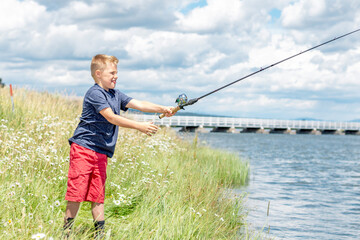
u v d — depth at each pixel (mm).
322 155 21953
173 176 5934
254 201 7430
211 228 4211
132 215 4168
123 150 6512
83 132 3074
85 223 3662
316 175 12617
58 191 4441
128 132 8812
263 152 22859
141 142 8164
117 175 5277
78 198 3033
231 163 11312
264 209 6742
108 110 3039
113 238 3262
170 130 14164
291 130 59688
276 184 10109
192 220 4105
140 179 5246
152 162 6680
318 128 60812
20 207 3463
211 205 5141
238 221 5367
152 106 3521
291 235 5133
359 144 36469
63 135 6527
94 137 3074
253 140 39781
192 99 3486
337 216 6594
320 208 7230
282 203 7508
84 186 3053
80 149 3055
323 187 10016
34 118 7934
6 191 3676
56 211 3824
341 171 14008
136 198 4641
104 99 3080
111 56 3209
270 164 15820
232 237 4332
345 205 7625
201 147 13766
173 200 4613
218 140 36188
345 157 20750
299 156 20781
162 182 5234
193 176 6543
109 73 3145
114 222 3846
